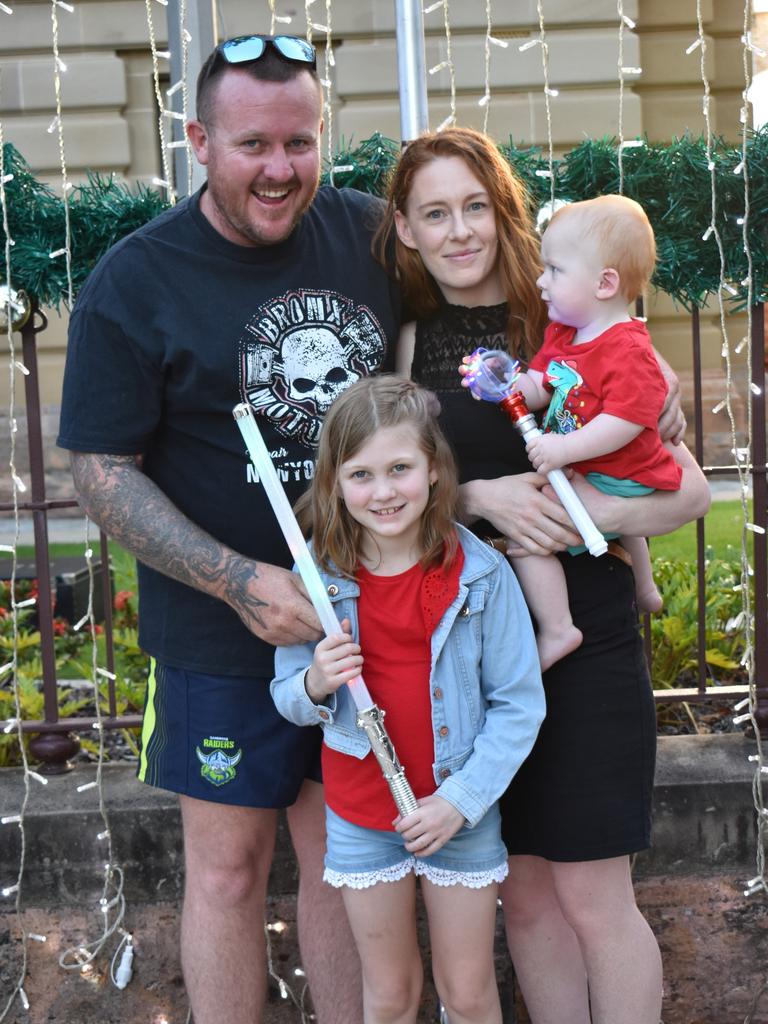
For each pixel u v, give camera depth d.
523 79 7.58
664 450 2.16
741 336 7.36
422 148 2.21
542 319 2.29
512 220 2.25
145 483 2.22
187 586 2.31
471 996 2.18
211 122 2.12
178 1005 2.81
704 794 2.83
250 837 2.36
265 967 2.45
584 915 2.21
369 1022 2.23
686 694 3.06
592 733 2.16
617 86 7.66
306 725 2.24
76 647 4.34
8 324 2.86
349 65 7.64
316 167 2.18
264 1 7.53
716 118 7.83
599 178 2.75
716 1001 2.84
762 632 3.07
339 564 2.10
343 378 2.28
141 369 2.20
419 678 2.09
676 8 7.66
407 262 2.29
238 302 2.21
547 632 2.16
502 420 2.25
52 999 2.82
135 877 2.84
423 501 2.05
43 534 2.98
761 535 3.05
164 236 2.22
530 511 2.13
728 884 2.84
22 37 7.82
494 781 2.04
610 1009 2.21
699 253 2.80
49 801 2.87
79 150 7.94
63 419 2.24
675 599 3.65
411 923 2.21
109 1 7.78
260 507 2.28
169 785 2.35
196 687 2.32
